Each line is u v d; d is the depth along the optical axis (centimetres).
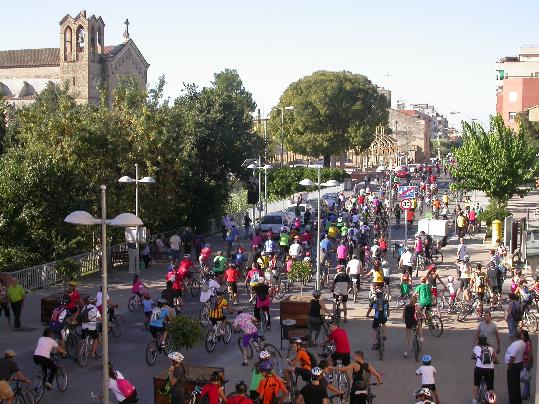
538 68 11231
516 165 4678
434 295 2472
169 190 3947
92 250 3541
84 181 3591
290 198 6488
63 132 3688
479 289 2497
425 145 15425
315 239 4416
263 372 1367
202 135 5006
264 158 5734
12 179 3238
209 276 2845
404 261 2961
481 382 1530
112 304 2180
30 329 2330
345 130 9531
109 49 10438
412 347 2084
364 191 6825
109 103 9862
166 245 3972
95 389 1730
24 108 4269
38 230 3231
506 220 3516
